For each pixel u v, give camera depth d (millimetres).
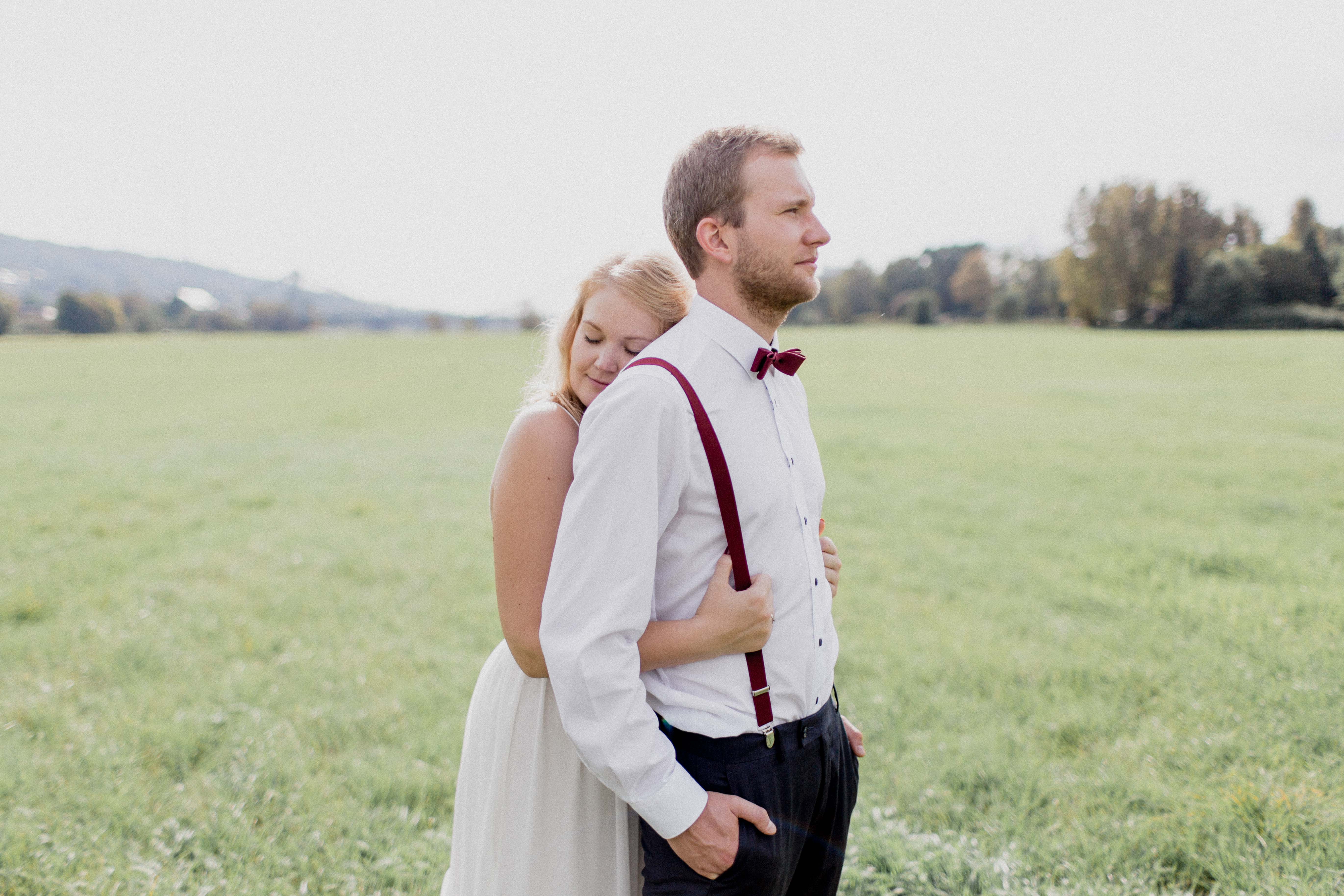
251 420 17375
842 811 1698
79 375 27297
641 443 1383
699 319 1526
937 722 3639
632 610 1359
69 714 3668
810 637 1534
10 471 10781
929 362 29281
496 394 22844
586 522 1380
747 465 1456
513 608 1586
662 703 1510
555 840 1688
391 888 2504
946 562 6406
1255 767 3029
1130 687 3936
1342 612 4777
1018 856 2580
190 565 6410
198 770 3230
